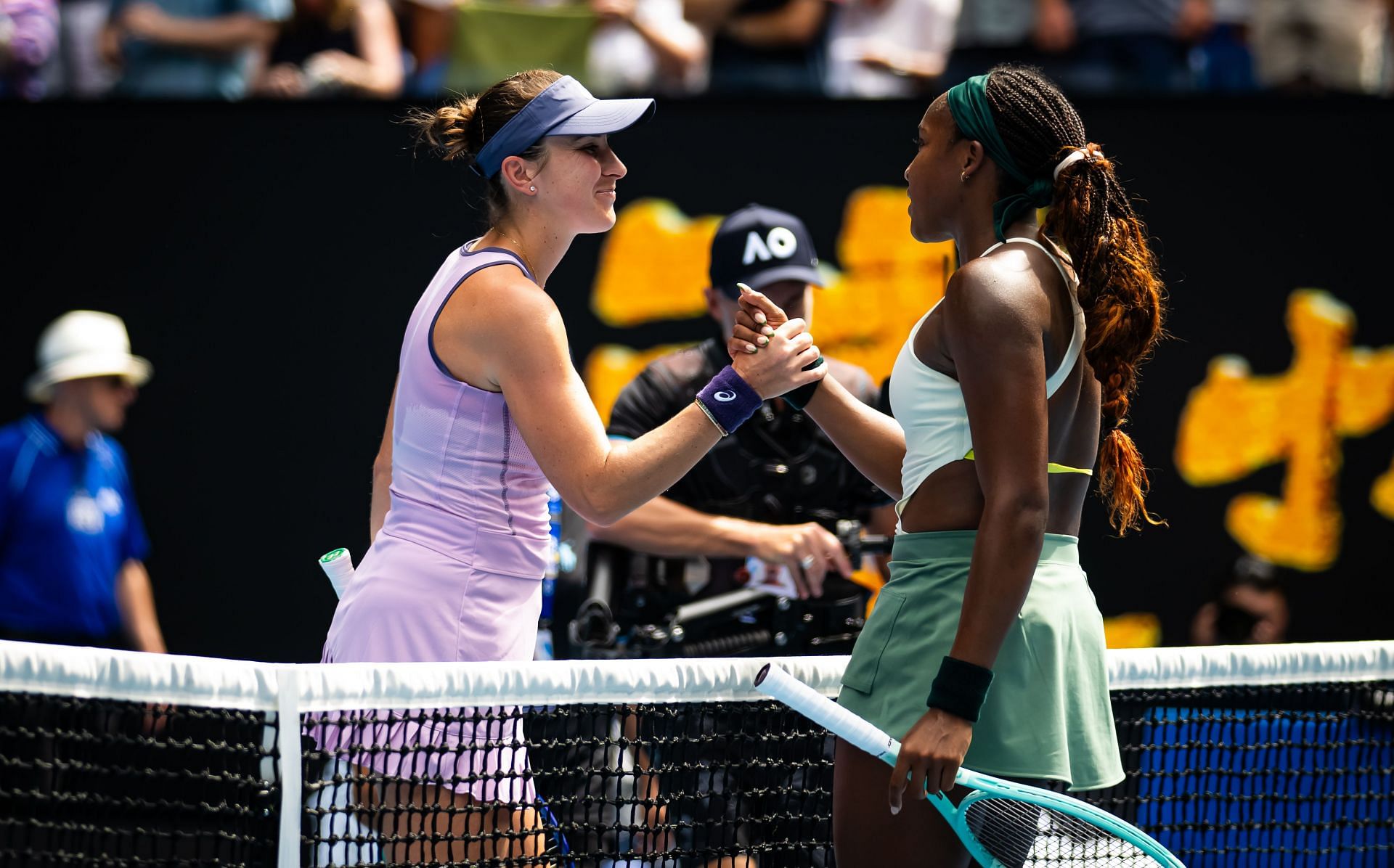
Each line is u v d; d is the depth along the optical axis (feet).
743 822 30.99
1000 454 23.54
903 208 61.26
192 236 59.72
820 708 24.12
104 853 26.84
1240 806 33.50
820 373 29.86
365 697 26.86
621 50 66.95
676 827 30.40
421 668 27.22
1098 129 61.62
